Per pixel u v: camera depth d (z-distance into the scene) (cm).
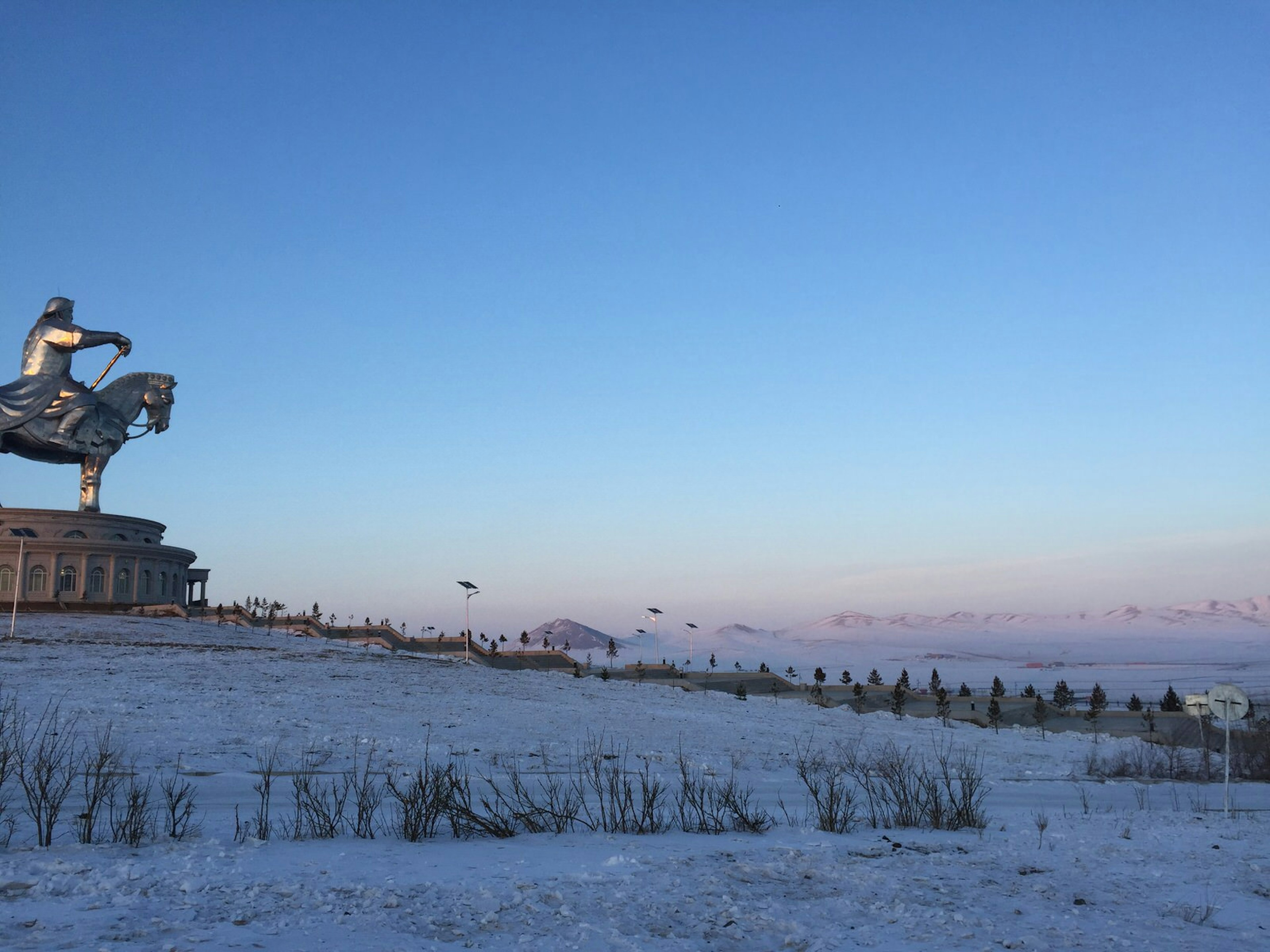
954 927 1207
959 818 2102
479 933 1108
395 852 1589
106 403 10462
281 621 10744
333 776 2795
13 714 3588
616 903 1246
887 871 1523
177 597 11088
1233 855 1753
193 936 1020
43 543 9669
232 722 4088
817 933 1167
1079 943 1151
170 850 1507
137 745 3219
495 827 1866
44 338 10088
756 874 1456
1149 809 2709
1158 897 1412
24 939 992
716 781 2980
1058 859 1681
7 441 9919
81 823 1739
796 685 10231
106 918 1084
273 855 1497
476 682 6681
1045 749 5444
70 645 6769
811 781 3030
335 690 5638
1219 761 4603
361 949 1009
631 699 6575
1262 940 1185
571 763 3475
